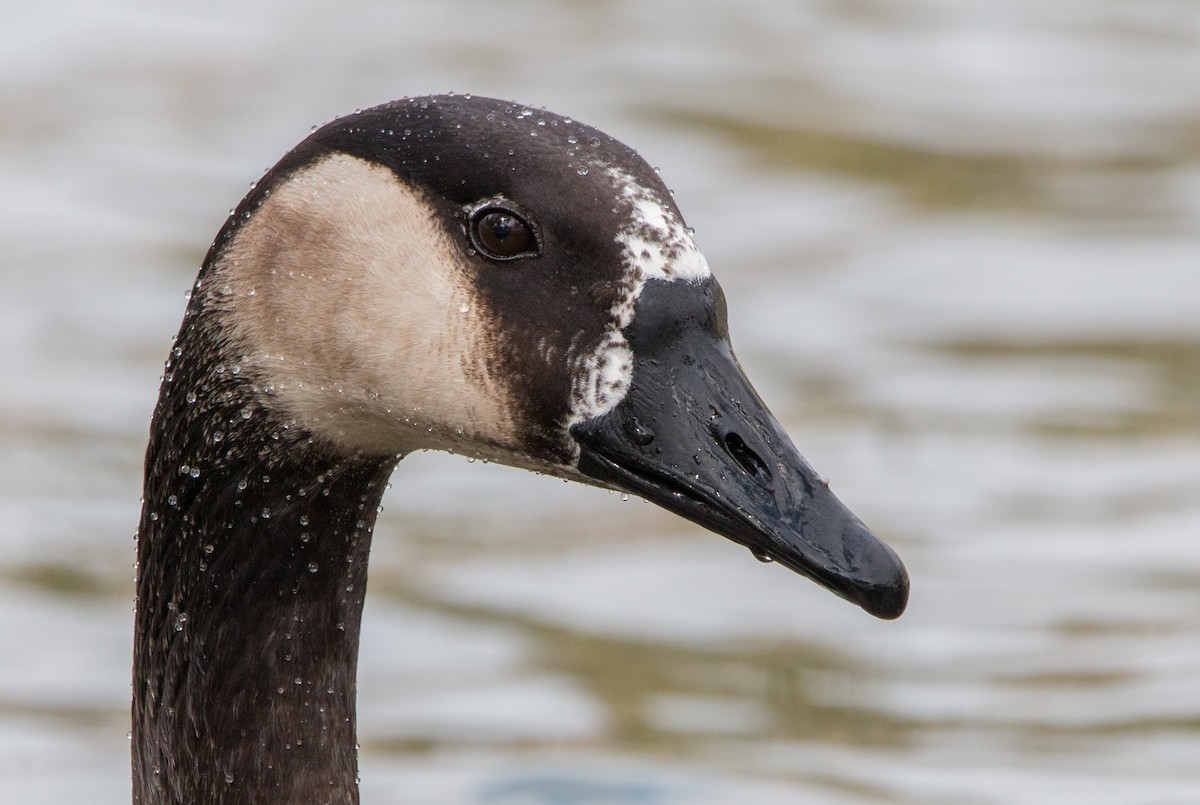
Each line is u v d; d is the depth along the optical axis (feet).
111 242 65.16
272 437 26.07
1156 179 72.33
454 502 51.06
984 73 84.94
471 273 24.86
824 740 39.32
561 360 24.59
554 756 38.60
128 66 83.61
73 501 48.98
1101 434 52.47
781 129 77.15
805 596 45.96
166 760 27.86
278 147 74.33
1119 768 37.78
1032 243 66.39
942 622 43.96
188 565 27.12
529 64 84.58
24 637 43.21
